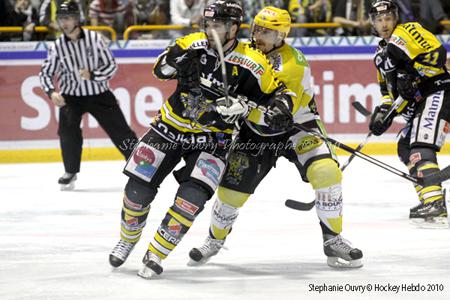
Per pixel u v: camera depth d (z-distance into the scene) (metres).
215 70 8.81
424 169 12.02
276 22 9.16
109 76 16.94
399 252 10.55
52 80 16.98
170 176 17.94
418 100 12.30
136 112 20.92
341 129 21.19
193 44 8.85
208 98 8.91
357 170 18.67
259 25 9.23
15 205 14.80
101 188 16.64
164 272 9.52
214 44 8.70
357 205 14.45
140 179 9.04
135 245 10.08
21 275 9.41
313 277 9.22
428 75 12.12
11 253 10.73
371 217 13.28
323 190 9.56
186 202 8.95
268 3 21.00
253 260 10.17
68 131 16.55
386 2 12.01
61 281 9.08
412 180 10.15
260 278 9.20
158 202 14.84
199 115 8.89
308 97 9.53
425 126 12.09
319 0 21.36
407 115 12.53
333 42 21.05
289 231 12.13
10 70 20.61
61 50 16.77
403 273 9.37
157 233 9.14
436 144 12.07
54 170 19.33
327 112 21.16
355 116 21.16
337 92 21.14
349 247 9.64
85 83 16.83
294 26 21.31
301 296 8.34
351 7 21.38
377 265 9.81
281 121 8.82
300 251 10.70
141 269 9.33
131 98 20.89
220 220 9.73
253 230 12.24
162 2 21.56
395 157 20.53
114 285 8.86
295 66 9.22
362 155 10.05
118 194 15.88
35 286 8.85
